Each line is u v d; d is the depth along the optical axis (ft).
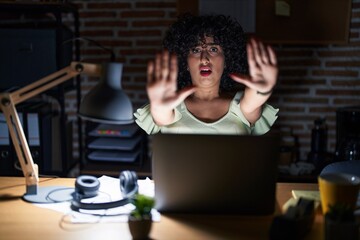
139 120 6.27
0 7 8.70
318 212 4.80
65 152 9.39
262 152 4.53
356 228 3.91
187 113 6.05
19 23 10.26
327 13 10.18
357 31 10.25
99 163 10.00
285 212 4.24
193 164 4.61
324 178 4.70
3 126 8.86
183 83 6.82
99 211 4.83
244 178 4.61
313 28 10.25
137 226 4.10
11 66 8.95
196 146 4.56
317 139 10.19
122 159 9.70
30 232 4.40
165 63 4.48
